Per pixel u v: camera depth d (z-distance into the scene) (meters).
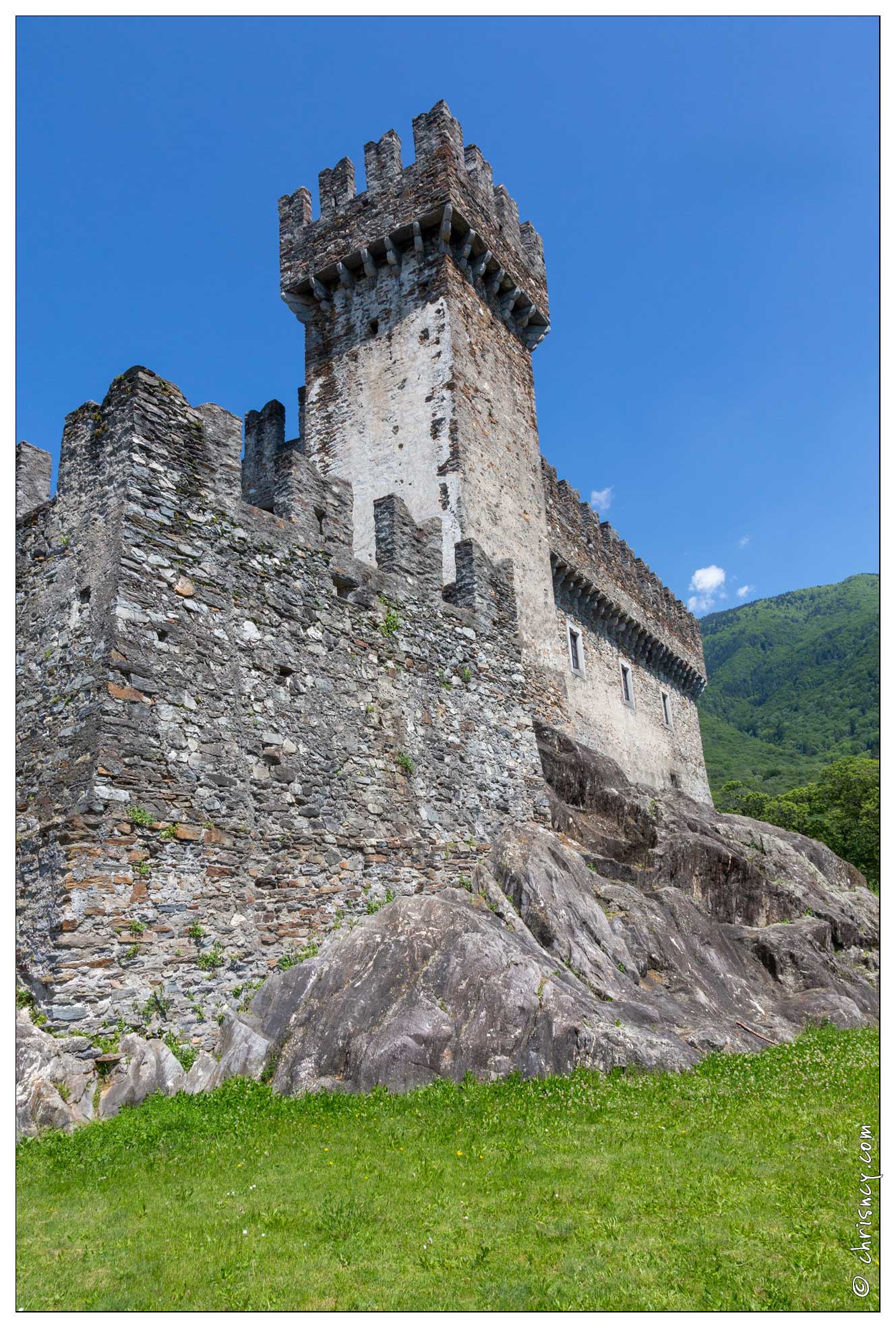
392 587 14.88
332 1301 5.05
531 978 10.91
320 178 23.09
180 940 9.66
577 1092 9.36
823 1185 6.89
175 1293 5.13
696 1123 8.61
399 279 21.56
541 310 24.25
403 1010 10.12
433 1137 7.90
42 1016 8.46
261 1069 9.43
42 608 10.77
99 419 11.05
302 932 11.24
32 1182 6.74
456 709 15.66
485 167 22.91
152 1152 7.39
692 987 14.34
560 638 25.70
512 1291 5.16
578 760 19.94
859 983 18.48
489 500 20.72
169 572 10.66
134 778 9.63
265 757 11.42
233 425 12.11
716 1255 5.66
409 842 13.56
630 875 17.53
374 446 20.84
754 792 56.91
